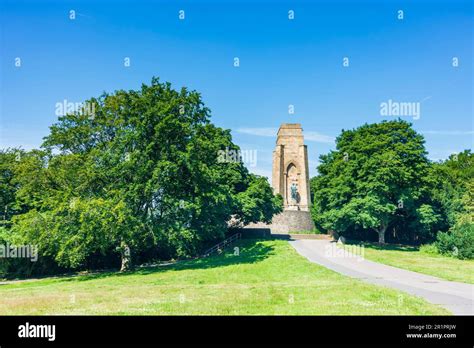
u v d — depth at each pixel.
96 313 13.83
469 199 51.78
